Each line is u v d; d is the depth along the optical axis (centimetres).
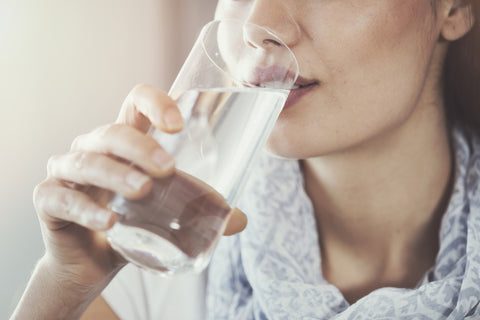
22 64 246
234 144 75
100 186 75
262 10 100
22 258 235
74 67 259
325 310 122
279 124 104
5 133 241
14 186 241
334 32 101
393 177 124
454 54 125
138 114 85
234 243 138
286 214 133
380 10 103
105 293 136
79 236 95
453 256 120
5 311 230
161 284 139
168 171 73
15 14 245
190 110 75
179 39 285
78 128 259
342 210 129
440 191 128
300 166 134
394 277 129
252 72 81
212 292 137
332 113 104
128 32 274
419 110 122
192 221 73
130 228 74
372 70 104
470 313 114
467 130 131
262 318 130
